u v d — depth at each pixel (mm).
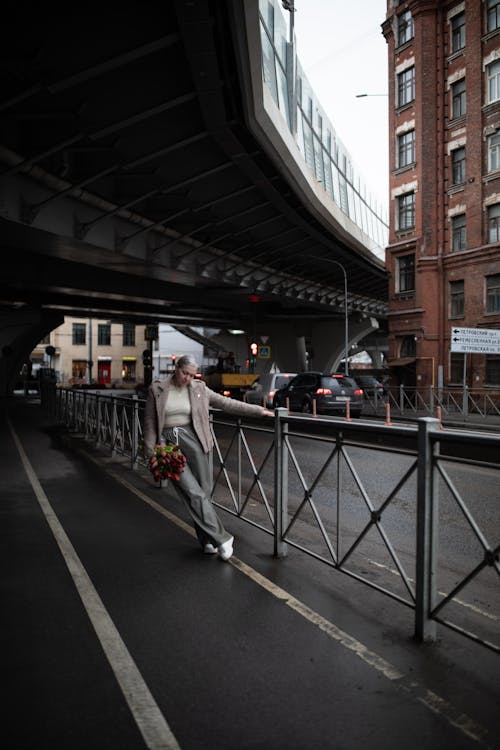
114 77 12188
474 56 26891
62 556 5195
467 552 5188
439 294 28672
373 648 3422
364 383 34469
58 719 2709
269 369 55000
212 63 11656
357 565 4961
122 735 2592
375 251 37062
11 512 6930
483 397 25859
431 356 28734
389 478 7547
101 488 8453
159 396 5184
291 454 5008
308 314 49344
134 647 3428
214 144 16641
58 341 72625
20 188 15664
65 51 10859
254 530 6109
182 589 4363
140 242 22422
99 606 4039
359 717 2729
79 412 16953
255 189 21141
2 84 11922
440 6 28453
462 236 27984
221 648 3416
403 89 30641
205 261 27703
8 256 25219
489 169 26406
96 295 32844
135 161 15664
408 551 5340
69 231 18094
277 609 3992
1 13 9797
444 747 2514
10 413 25141
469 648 3434
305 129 30438
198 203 21062
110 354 75125
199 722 2689
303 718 2723
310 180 22562
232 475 8461
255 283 33656
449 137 28359
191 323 55062
